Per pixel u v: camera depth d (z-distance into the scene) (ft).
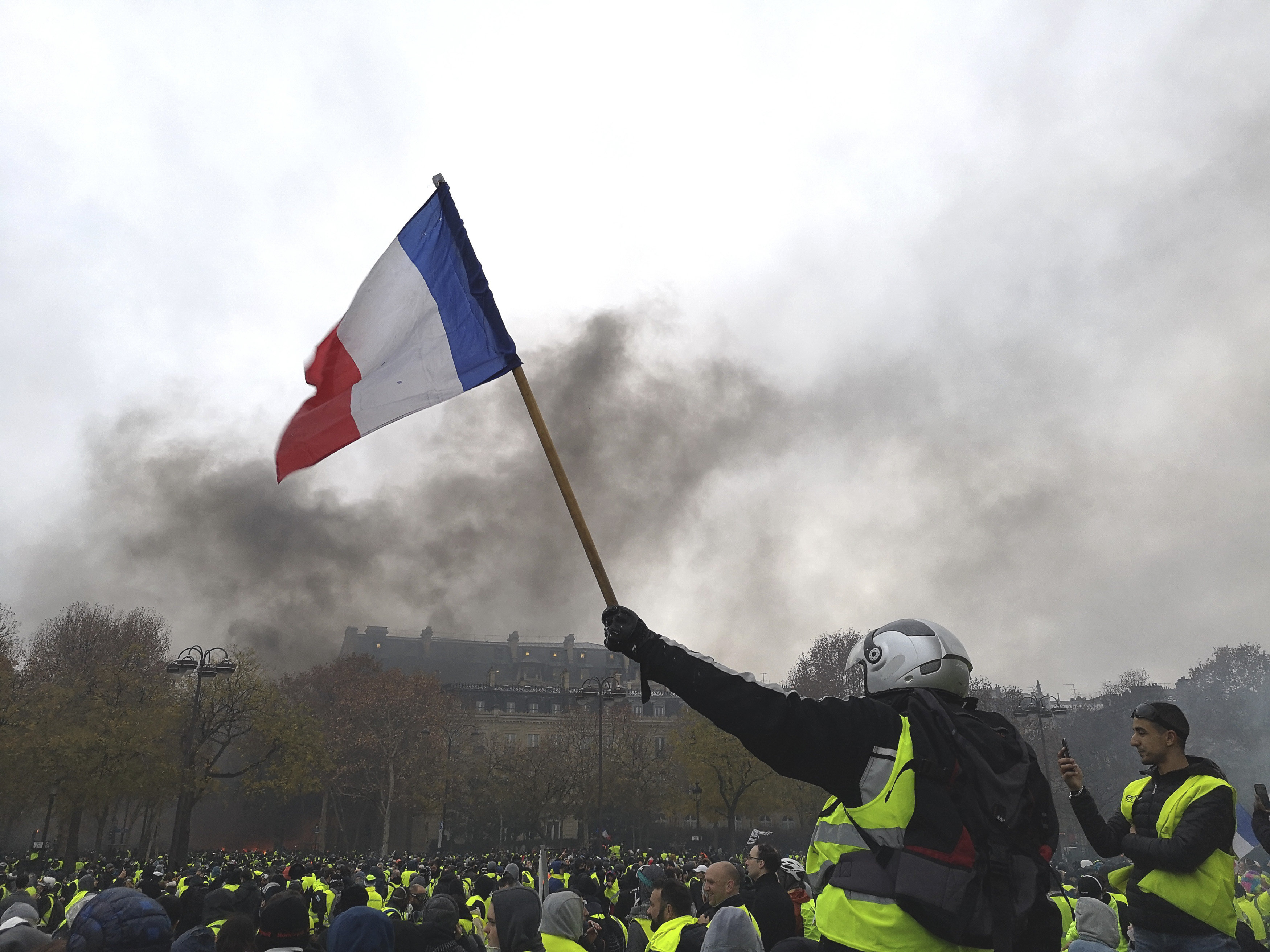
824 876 9.30
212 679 177.99
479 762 287.28
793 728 8.63
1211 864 14.06
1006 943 7.97
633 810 263.70
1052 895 28.45
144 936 12.55
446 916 27.37
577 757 266.57
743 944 16.61
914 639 10.13
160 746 165.27
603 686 168.66
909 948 8.13
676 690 9.04
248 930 17.89
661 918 24.13
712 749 222.28
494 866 97.96
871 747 8.71
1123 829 15.44
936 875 8.20
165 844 302.66
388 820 235.81
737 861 132.46
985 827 8.45
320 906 52.37
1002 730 9.46
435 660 412.77
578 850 221.46
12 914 22.15
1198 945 13.87
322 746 190.29
